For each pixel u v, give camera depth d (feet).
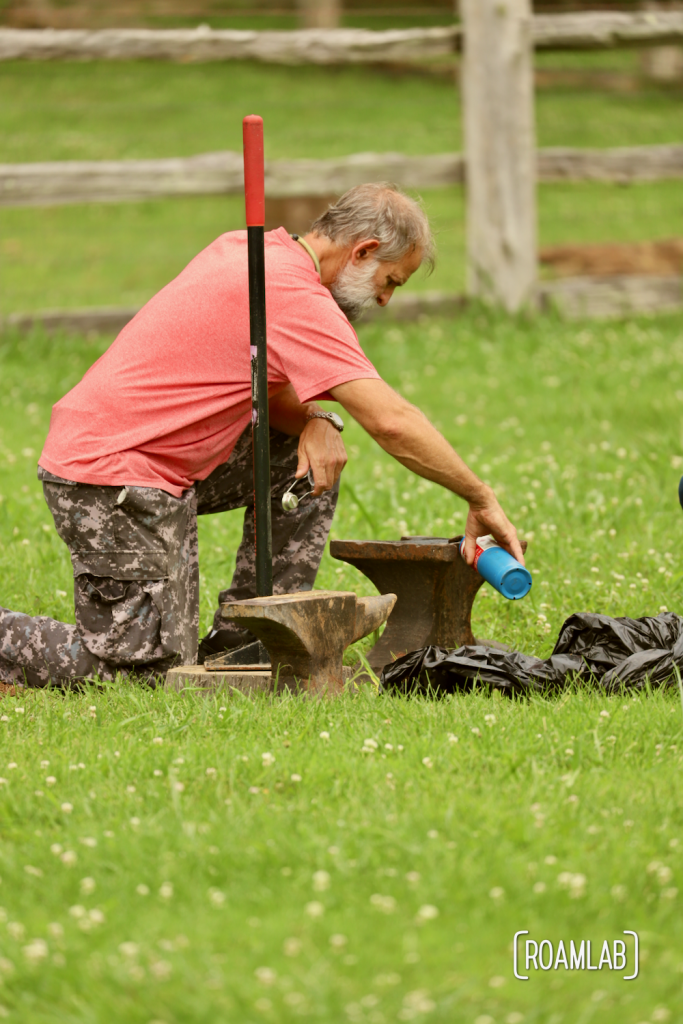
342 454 30.17
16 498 46.65
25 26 176.76
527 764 23.15
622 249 106.01
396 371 71.61
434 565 30.17
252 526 32.81
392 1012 15.76
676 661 28.12
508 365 72.33
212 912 18.11
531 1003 16.14
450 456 27.86
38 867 19.81
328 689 27.91
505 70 82.84
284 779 22.82
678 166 89.40
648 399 62.39
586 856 19.45
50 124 158.61
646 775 22.66
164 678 29.91
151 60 81.30
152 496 28.89
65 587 37.27
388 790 21.98
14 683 30.78
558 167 87.56
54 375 70.18
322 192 84.64
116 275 113.09
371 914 17.88
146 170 80.59
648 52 179.32
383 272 29.66
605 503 45.62
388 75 187.42
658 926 17.80
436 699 27.71
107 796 22.25
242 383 29.55
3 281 109.81
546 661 28.37
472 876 18.79
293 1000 15.83
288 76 185.88
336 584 37.35
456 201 141.18
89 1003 16.17
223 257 30.40
